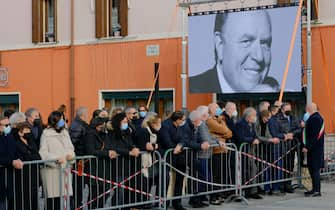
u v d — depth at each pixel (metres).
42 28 21.52
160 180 9.53
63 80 20.80
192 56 16.56
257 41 15.44
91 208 8.83
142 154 9.37
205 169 10.05
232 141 10.62
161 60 18.59
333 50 15.47
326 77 15.45
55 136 8.54
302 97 15.85
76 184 8.73
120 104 19.67
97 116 10.20
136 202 9.31
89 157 8.77
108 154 8.84
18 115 8.51
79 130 9.20
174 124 9.80
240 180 10.52
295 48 14.71
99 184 8.90
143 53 18.98
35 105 21.45
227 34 15.92
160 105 18.70
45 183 8.45
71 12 20.55
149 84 18.89
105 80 19.89
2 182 8.21
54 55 20.98
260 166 10.88
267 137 10.98
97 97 20.05
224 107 11.87
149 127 9.66
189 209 9.90
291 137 11.26
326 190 11.85
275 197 11.04
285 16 14.95
